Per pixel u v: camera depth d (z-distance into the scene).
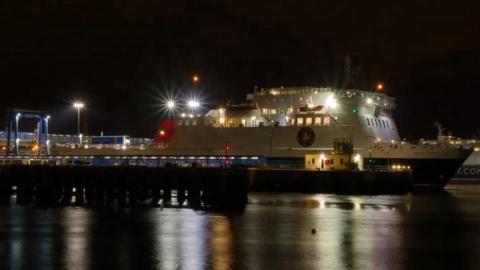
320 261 43.00
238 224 60.59
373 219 65.19
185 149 128.38
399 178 103.75
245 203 78.69
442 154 112.31
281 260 43.19
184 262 42.50
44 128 158.88
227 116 126.44
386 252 46.31
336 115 116.06
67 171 84.81
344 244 49.50
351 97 116.25
